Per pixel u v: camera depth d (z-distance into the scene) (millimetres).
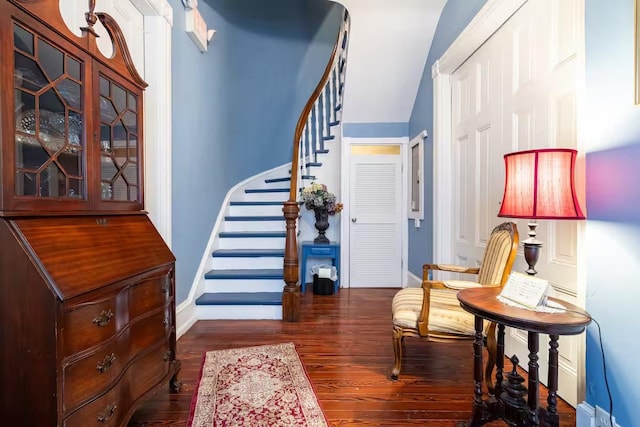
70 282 1068
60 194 1217
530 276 1424
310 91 5055
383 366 2105
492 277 1806
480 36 2406
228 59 3998
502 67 2238
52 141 1185
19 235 1025
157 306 1595
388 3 3055
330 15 5047
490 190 2389
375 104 3928
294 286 2922
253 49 4586
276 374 1979
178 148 2658
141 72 2285
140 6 2215
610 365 1322
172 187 2527
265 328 2742
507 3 2062
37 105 1110
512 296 1403
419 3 3037
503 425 1560
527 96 1992
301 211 4277
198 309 2945
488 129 2416
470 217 2682
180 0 2711
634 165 1223
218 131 3701
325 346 2393
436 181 3100
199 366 2088
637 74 1199
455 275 2898
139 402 1440
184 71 2779
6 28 994
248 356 2215
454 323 1838
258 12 4633
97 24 1859
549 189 1347
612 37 1306
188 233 2848
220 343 2434
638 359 1217
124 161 1586
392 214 4152
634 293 1229
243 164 4473
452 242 3000
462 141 2824
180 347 2365
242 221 3955
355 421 1561
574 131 1646
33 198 1095
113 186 1510
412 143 3920
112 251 1345
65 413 1044
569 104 1682
